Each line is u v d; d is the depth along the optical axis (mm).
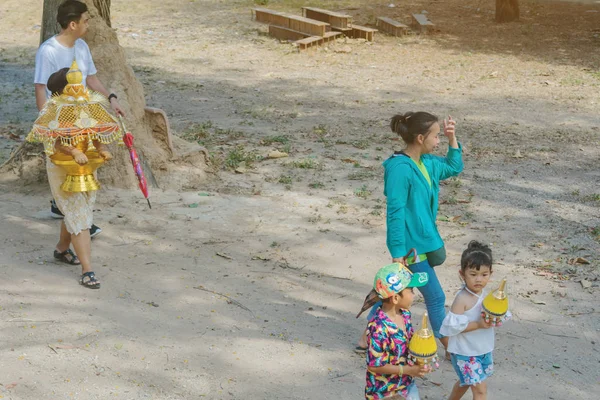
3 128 12500
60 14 7344
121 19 24969
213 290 6945
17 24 23734
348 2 27219
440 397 5492
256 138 12156
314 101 15164
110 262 7398
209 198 9250
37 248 7613
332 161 10984
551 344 6230
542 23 23516
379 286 4254
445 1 27203
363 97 15570
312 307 6738
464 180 10297
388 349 4320
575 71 17891
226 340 6082
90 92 6848
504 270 7531
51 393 5230
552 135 12734
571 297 7004
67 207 6781
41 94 7340
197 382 5480
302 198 9398
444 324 4828
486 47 20641
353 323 6496
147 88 16156
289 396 5367
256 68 18453
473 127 13219
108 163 9227
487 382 5645
